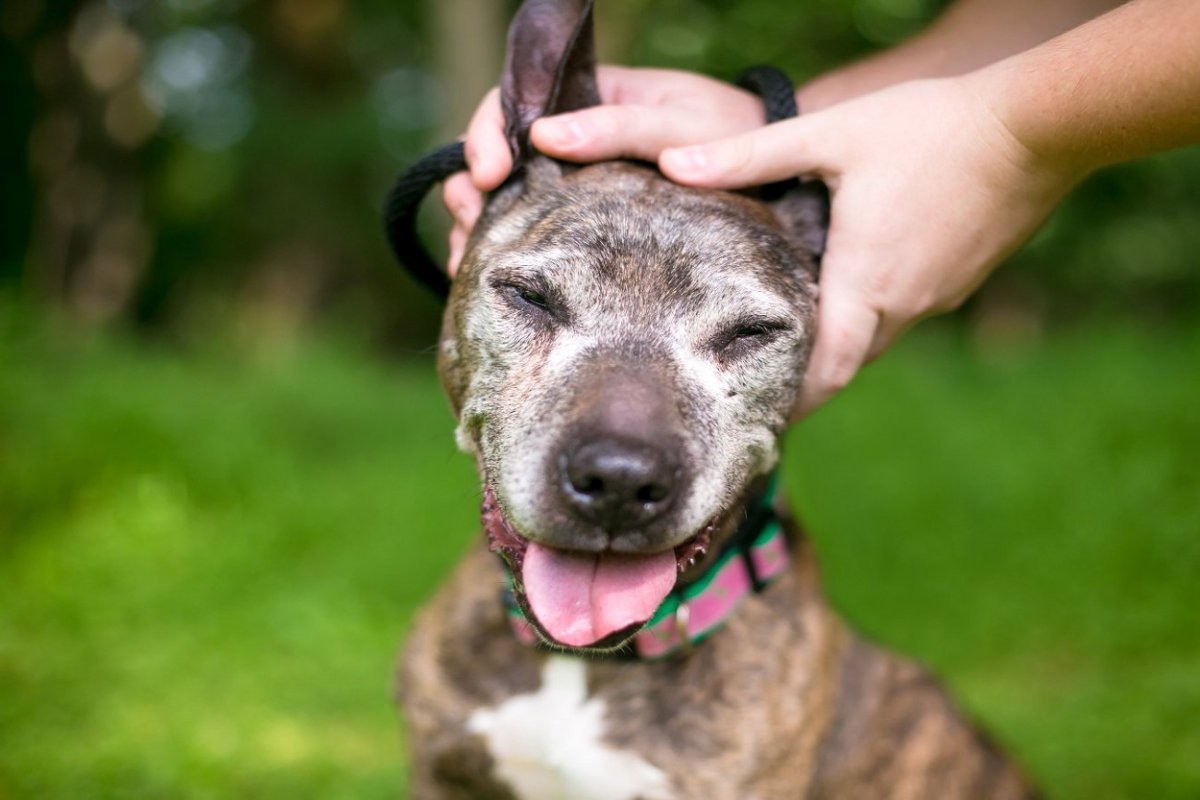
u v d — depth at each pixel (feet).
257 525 3.98
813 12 7.36
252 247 11.62
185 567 3.59
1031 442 4.73
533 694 1.83
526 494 1.58
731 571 1.80
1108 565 3.75
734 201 1.81
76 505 3.88
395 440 5.41
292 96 10.95
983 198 1.73
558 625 1.58
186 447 4.24
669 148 1.83
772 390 1.77
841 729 1.92
